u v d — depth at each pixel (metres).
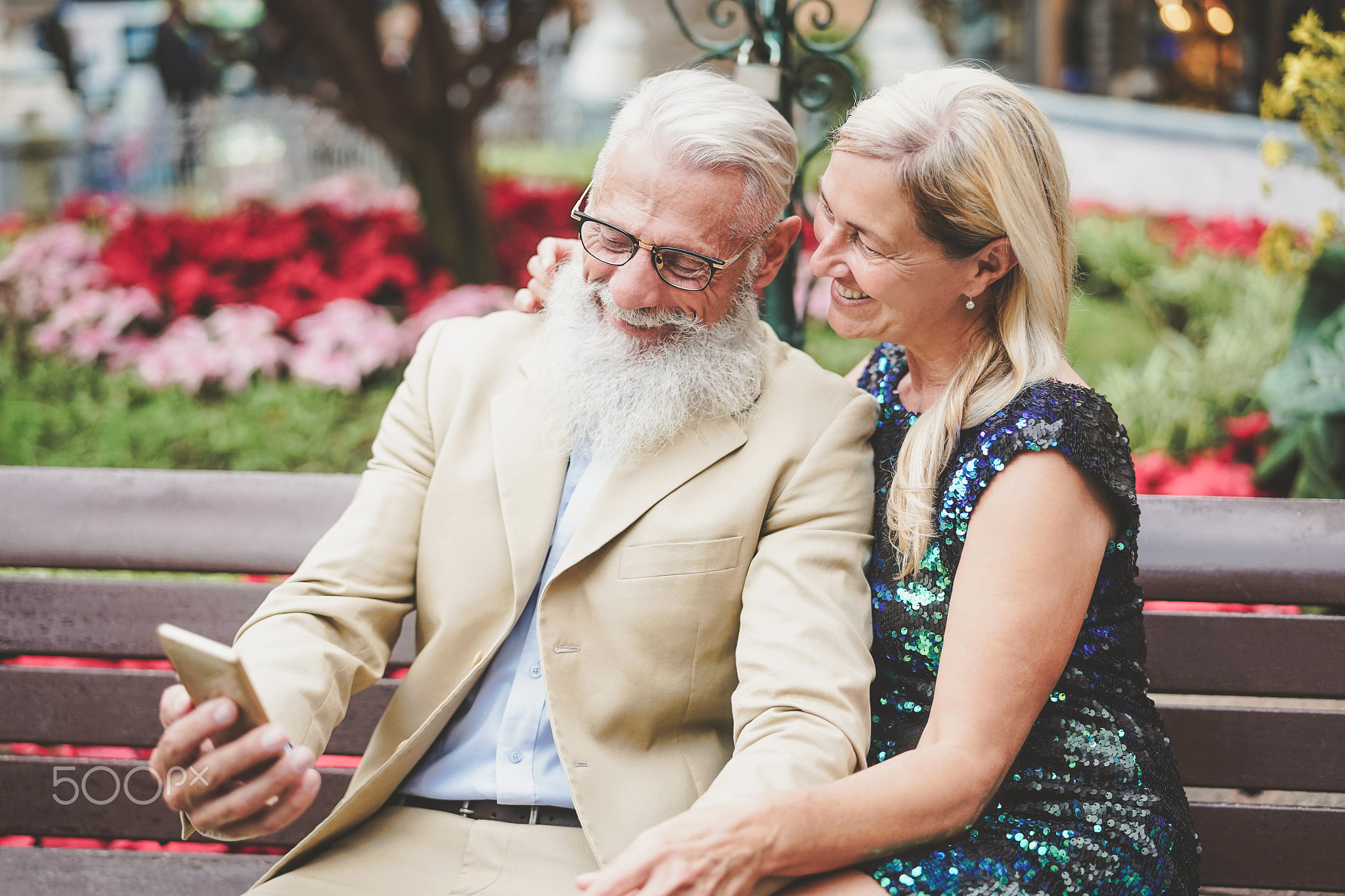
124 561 2.02
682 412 1.74
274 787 1.39
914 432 1.65
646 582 1.68
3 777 2.04
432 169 5.98
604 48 14.84
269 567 2.01
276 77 6.19
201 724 1.36
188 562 2.02
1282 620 1.91
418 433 1.85
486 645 1.73
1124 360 5.46
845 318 1.70
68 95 12.35
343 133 11.23
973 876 1.45
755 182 1.70
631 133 1.69
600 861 1.60
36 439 4.56
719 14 2.58
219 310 5.27
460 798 1.71
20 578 2.04
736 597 1.70
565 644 1.68
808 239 2.70
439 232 6.07
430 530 1.79
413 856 1.65
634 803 1.64
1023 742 1.51
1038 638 1.49
